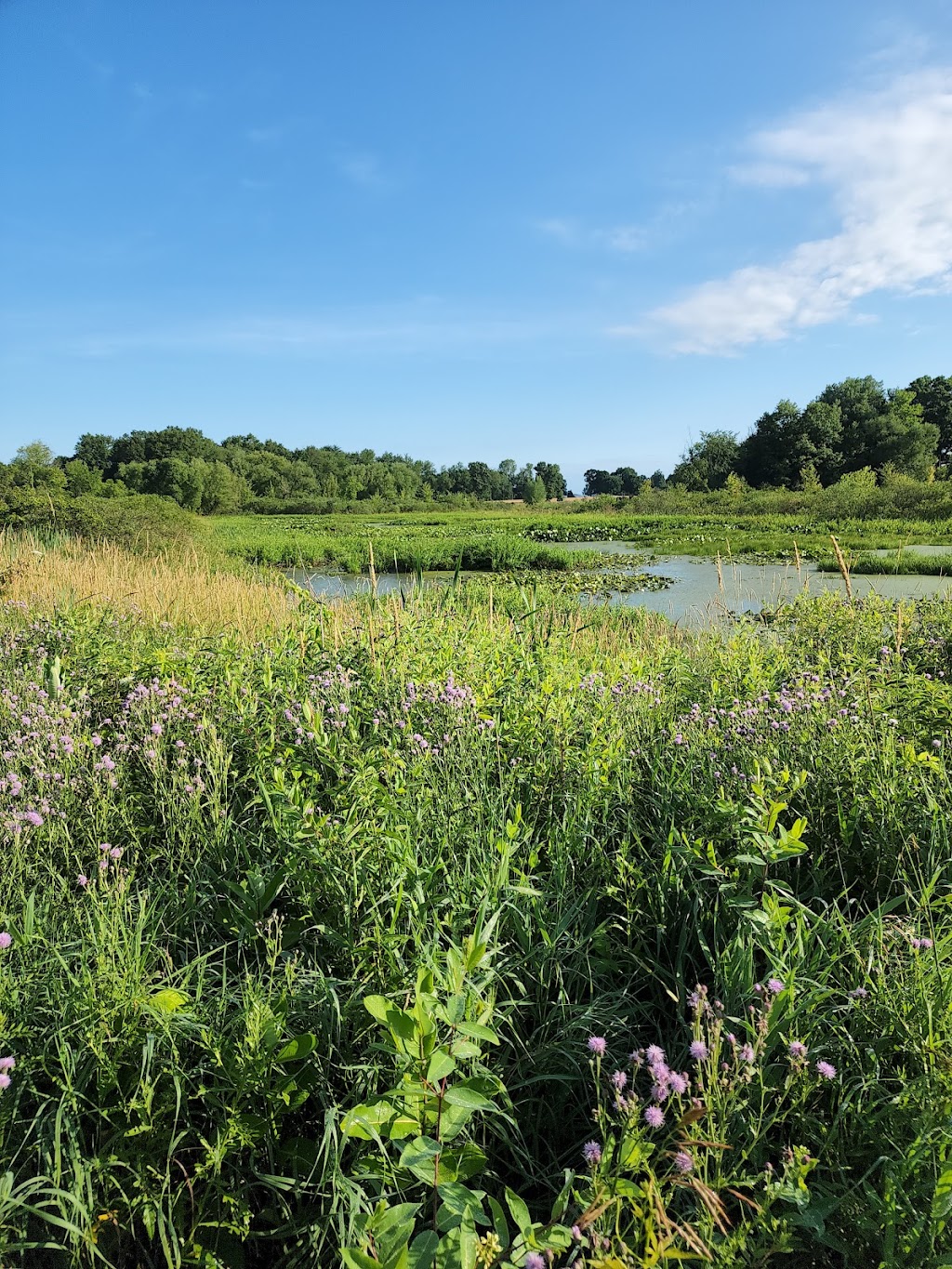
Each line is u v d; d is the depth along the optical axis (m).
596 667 5.59
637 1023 2.39
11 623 6.95
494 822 3.12
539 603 9.23
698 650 7.13
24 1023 2.05
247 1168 1.94
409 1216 1.53
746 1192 1.79
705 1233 1.49
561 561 26.05
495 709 4.29
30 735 3.74
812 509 47.06
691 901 2.71
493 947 2.45
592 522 51.09
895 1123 1.86
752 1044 1.83
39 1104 1.97
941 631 6.55
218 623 7.77
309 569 24.95
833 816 3.25
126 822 3.20
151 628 7.12
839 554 6.48
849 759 3.38
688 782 3.42
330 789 3.17
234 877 2.99
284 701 4.21
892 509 39.81
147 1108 1.83
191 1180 1.82
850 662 5.39
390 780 3.28
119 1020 2.03
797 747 3.70
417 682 4.49
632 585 18.83
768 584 17.50
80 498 20.95
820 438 77.50
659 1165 1.75
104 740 4.12
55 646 5.92
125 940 2.29
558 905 2.73
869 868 3.06
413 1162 1.55
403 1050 1.61
